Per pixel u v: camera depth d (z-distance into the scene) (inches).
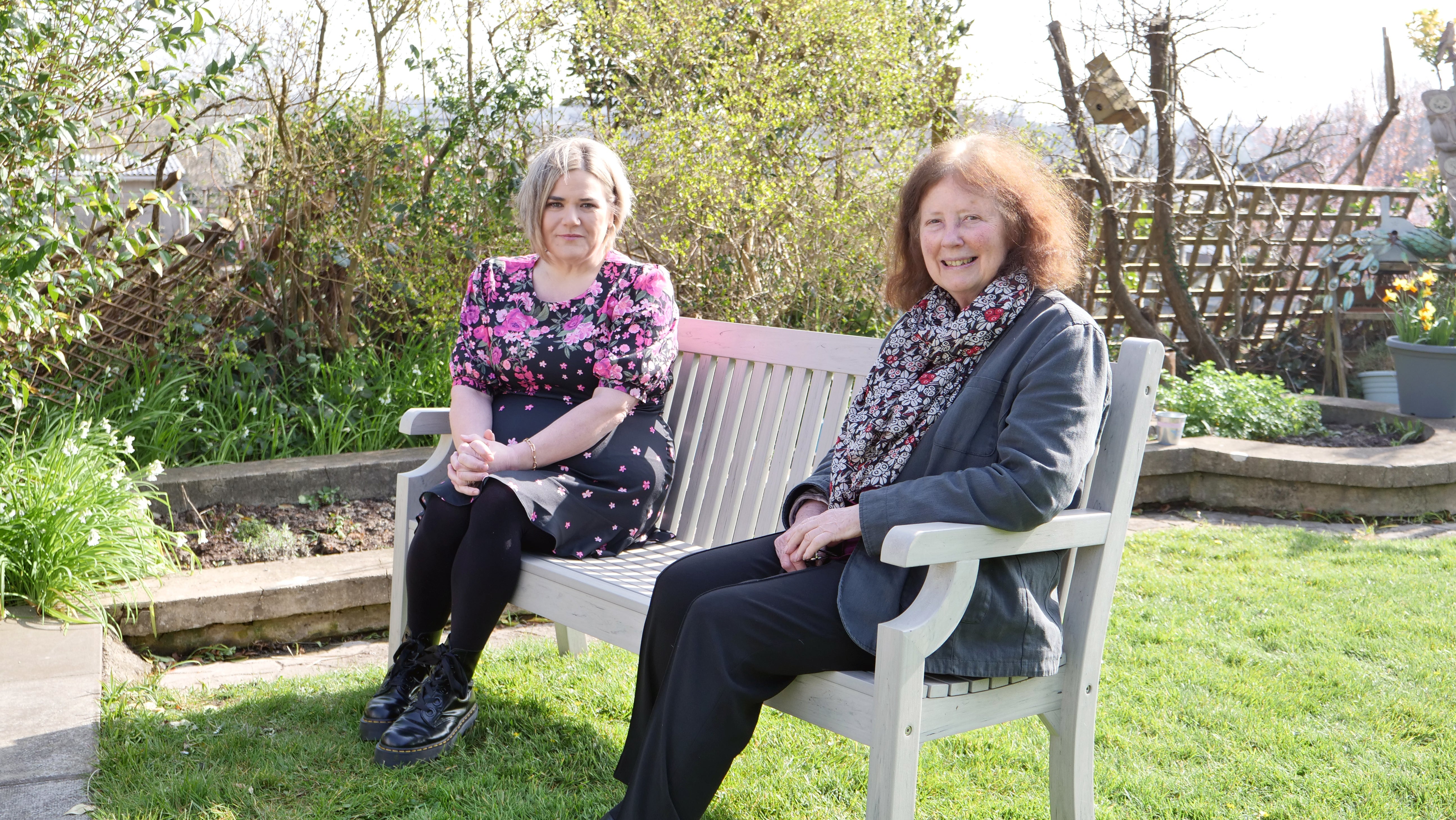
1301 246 341.1
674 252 197.2
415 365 198.5
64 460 137.4
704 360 113.8
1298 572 155.9
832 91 207.8
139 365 182.2
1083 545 74.8
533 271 110.0
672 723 70.6
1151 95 297.4
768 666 70.6
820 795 89.3
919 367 79.1
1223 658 121.0
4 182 121.9
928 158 80.5
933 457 74.2
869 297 218.5
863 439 78.8
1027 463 67.6
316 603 132.8
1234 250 320.2
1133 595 145.9
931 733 69.1
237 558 146.5
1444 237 331.3
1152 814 85.5
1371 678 113.7
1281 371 327.9
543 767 93.4
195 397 183.5
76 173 130.6
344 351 199.3
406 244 200.5
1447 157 312.2
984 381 73.6
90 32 133.3
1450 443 214.1
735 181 198.4
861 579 71.7
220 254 188.4
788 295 211.6
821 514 76.5
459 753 94.7
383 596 136.8
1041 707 76.9
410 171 200.5
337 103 191.6
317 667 124.2
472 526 93.9
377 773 90.6
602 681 113.8
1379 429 242.8
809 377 103.6
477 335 108.5
